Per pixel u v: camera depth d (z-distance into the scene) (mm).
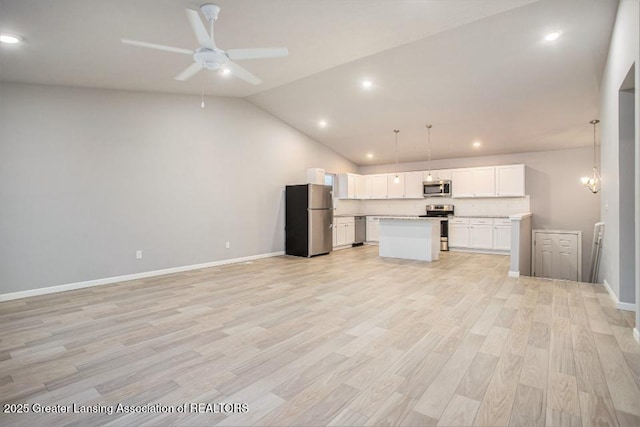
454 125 6523
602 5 3230
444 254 7383
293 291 4195
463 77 4812
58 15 2605
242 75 3412
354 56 4035
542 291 4148
